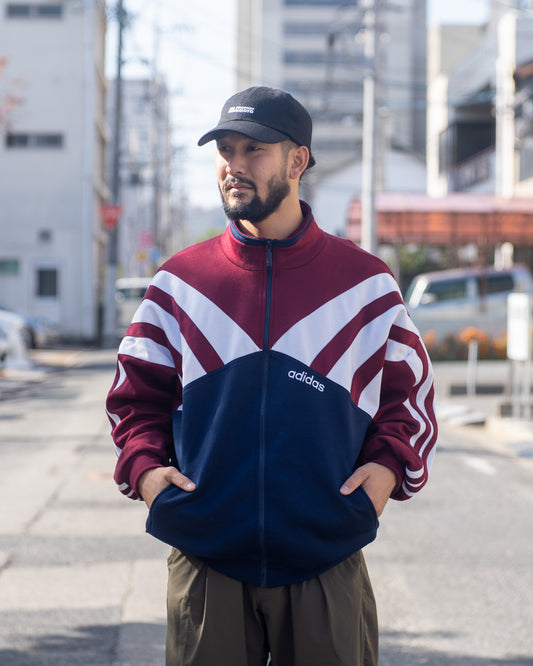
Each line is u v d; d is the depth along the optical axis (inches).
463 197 1056.8
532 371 735.1
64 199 1412.4
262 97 91.1
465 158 1540.4
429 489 323.3
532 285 991.0
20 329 1120.2
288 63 3754.9
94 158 1441.9
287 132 90.7
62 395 664.4
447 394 628.7
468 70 1482.5
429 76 2353.6
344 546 90.6
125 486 95.0
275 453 88.8
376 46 906.7
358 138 3575.3
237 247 93.4
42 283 1413.6
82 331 1408.7
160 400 95.7
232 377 90.4
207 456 89.6
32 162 1411.2
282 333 91.0
